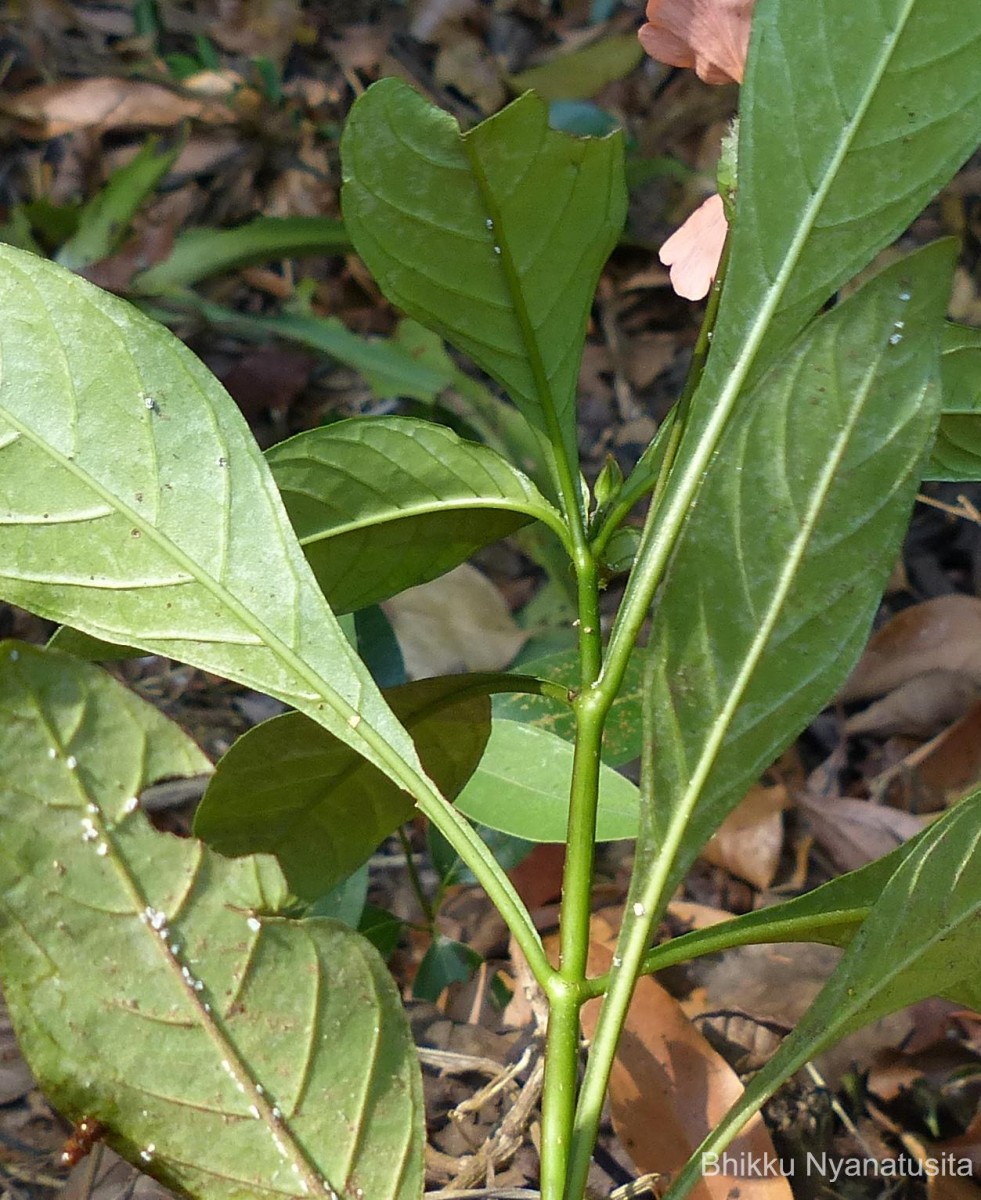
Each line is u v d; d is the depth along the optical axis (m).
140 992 0.47
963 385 0.54
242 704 0.93
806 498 0.47
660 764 0.48
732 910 0.80
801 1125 0.62
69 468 0.49
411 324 1.10
